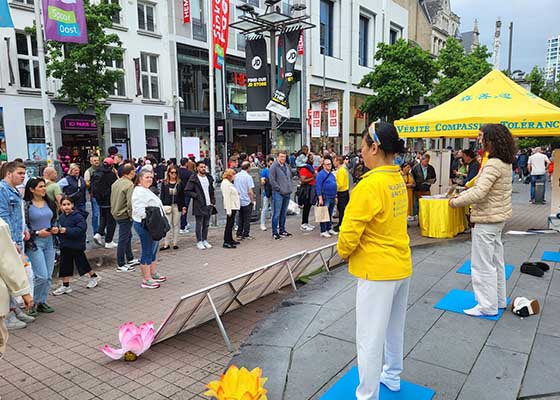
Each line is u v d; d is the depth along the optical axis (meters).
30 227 5.09
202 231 8.56
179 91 23.08
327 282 5.38
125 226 6.98
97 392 3.40
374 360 2.41
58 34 10.98
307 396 2.81
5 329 2.95
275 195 9.30
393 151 2.41
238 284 4.46
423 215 8.78
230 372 2.57
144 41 21.09
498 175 3.70
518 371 3.04
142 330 4.00
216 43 16.47
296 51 11.77
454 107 8.55
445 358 3.25
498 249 4.06
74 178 7.99
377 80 24.72
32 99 17.02
